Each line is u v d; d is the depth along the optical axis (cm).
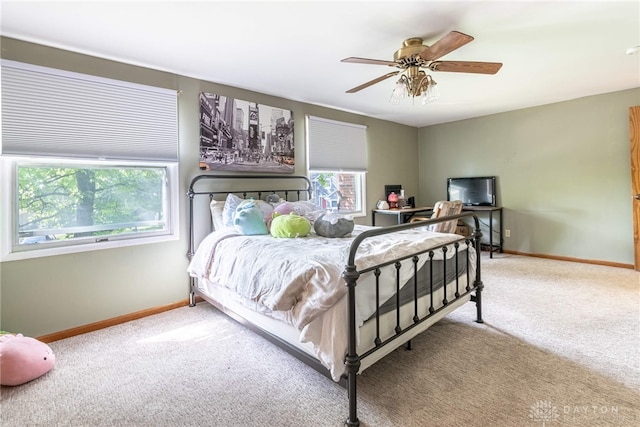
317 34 225
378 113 473
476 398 163
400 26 215
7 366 176
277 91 353
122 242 266
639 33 234
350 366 144
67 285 242
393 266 180
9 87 215
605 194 405
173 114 291
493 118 495
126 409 161
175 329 252
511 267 409
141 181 283
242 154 340
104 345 227
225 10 192
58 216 243
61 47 235
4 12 189
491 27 221
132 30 214
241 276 209
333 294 151
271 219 294
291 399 167
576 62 288
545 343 217
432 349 213
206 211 315
